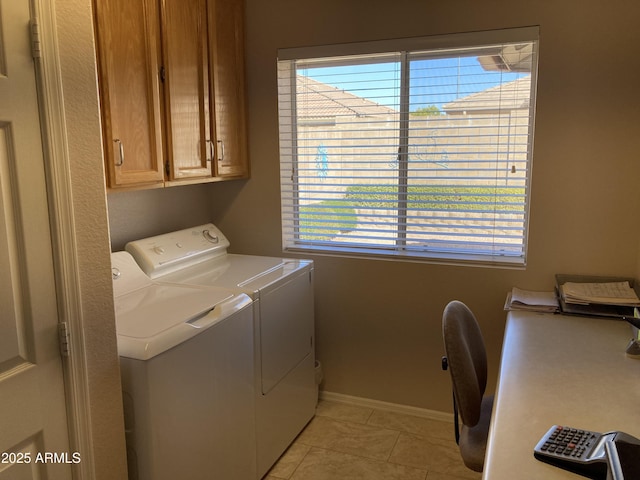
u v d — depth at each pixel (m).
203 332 1.86
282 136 2.98
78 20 1.39
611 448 1.03
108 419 1.55
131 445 1.68
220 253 2.90
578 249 2.47
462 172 2.71
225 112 2.72
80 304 1.43
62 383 1.40
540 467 1.16
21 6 1.24
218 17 2.61
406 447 2.62
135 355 1.62
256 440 2.29
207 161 2.55
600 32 2.30
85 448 1.47
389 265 2.83
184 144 2.37
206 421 1.91
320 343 3.06
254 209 3.08
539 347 1.90
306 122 2.99
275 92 2.91
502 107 2.58
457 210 2.75
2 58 1.21
